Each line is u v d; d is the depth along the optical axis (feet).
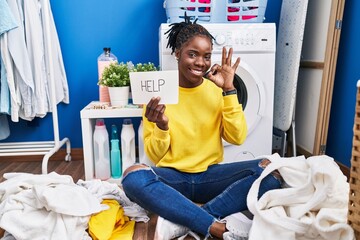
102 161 5.06
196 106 3.67
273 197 3.12
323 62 5.20
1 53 5.03
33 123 6.36
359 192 2.47
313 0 5.71
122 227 3.51
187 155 3.69
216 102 3.71
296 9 5.33
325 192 2.89
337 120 5.49
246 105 5.05
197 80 3.52
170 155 3.68
